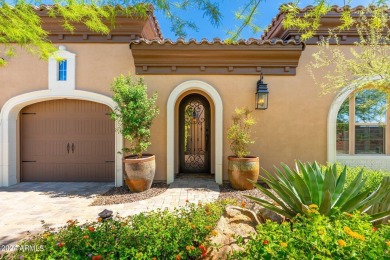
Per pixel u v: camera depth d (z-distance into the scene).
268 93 7.30
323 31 7.12
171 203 5.55
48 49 5.16
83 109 7.82
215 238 2.79
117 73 7.28
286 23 3.60
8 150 7.31
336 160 7.30
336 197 3.03
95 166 7.85
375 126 7.54
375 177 4.79
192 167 8.75
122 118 6.40
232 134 6.68
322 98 7.33
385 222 2.95
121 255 2.47
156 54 7.07
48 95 7.26
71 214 4.96
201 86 7.30
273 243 1.95
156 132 7.34
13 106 7.29
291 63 7.22
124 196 6.11
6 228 4.28
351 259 1.71
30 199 5.98
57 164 7.86
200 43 6.88
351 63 5.36
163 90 7.33
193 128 8.70
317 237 1.92
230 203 4.17
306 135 7.36
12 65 7.27
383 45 5.73
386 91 5.20
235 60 7.21
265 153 7.37
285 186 3.06
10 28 4.08
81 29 7.09
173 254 2.55
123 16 6.68
